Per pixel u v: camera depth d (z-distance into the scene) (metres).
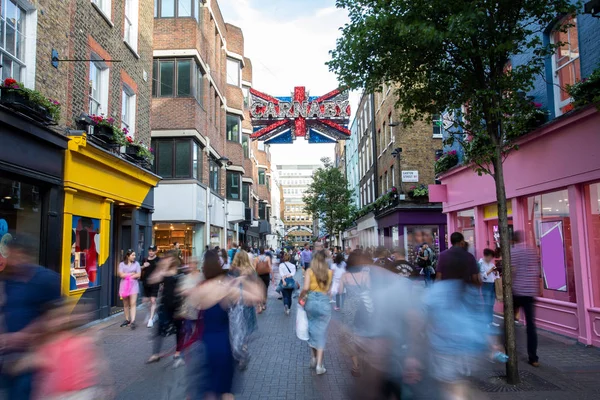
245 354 5.94
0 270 8.31
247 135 37.03
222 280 4.65
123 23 14.23
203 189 22.48
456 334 3.89
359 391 3.89
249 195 37.00
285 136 19.44
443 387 3.82
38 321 3.60
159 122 20.55
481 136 7.78
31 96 8.56
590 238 8.76
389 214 24.17
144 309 14.23
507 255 6.62
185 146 20.83
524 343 8.68
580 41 8.88
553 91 9.91
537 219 10.55
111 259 12.95
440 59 7.66
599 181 8.52
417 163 22.41
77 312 3.75
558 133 9.34
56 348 3.55
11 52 8.92
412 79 8.03
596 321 8.41
